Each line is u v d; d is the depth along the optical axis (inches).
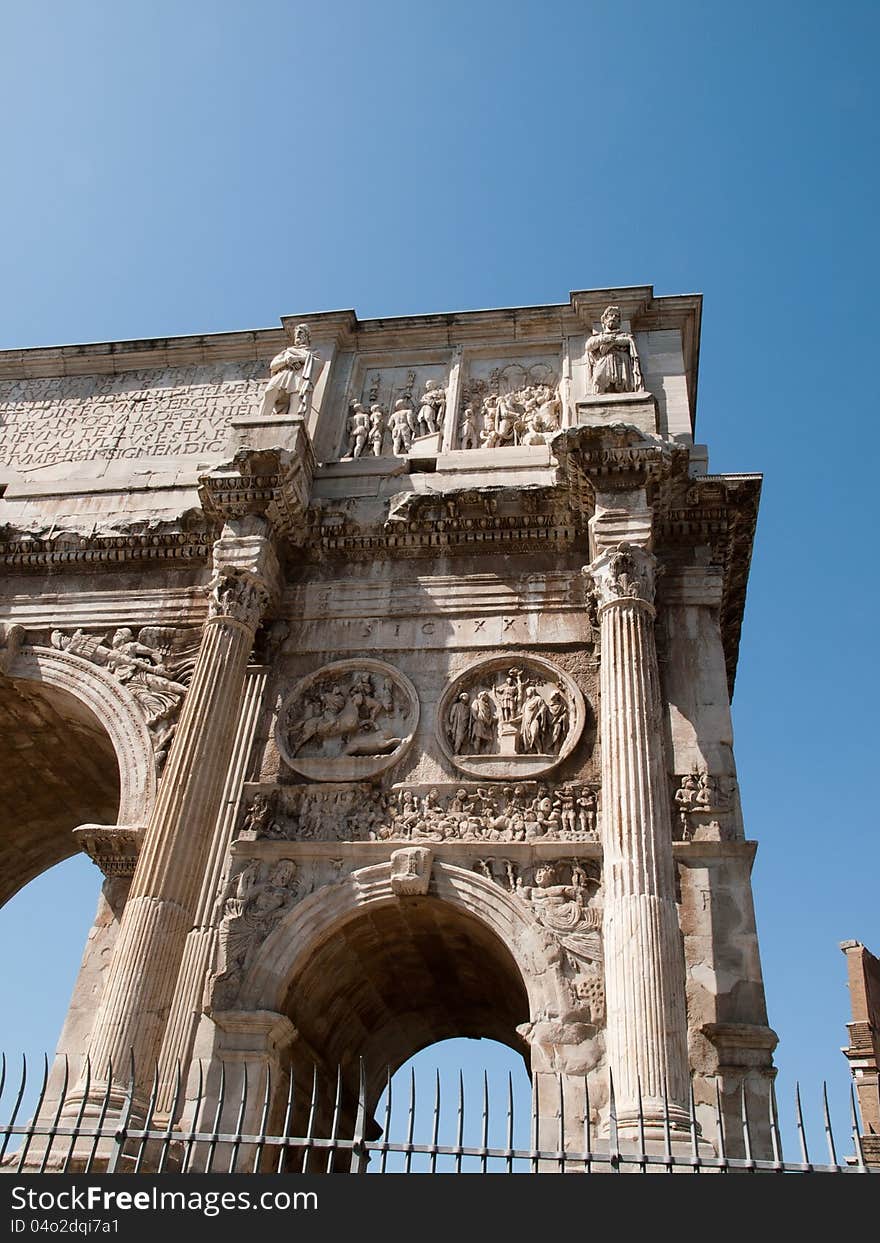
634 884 527.5
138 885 577.9
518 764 653.9
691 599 695.7
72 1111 496.7
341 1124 710.5
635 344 850.8
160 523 784.3
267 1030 567.2
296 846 633.0
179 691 727.1
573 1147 505.4
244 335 941.2
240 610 691.4
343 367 904.3
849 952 1288.1
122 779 697.6
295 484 743.1
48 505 845.8
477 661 700.7
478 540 745.0
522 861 611.2
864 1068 1198.9
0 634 772.0
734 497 709.3
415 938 658.2
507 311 900.0
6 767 865.5
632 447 681.0
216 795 625.3
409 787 653.3
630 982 495.8
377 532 754.2
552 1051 541.0
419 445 837.8
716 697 652.1
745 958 555.2
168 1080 559.2
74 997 629.9
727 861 587.8
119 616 773.3
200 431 892.0
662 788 568.7
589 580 688.4
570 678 681.6
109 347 966.4
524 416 836.6
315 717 695.1
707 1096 512.1
